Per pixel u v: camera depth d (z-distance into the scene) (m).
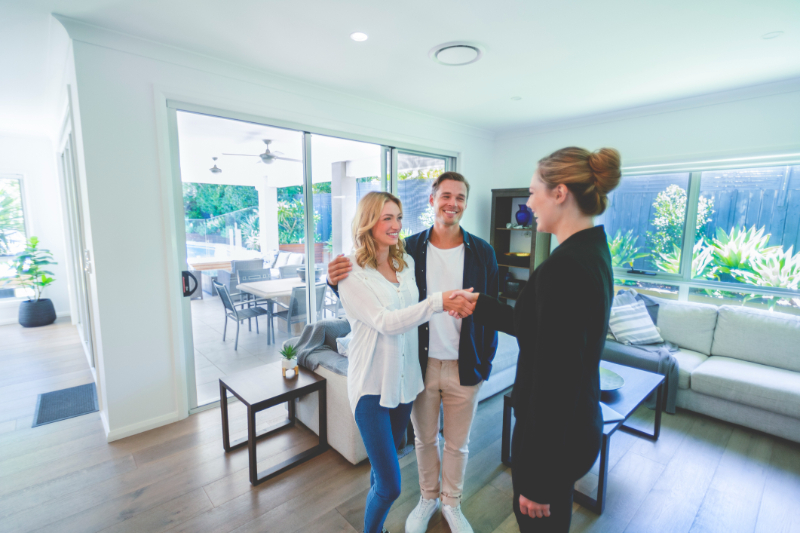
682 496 2.05
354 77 3.00
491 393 3.08
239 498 1.99
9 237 5.17
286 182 3.30
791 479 2.18
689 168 3.58
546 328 0.89
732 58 2.59
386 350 1.44
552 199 1.01
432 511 1.81
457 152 4.61
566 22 2.13
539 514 0.96
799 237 3.16
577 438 0.95
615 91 3.31
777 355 2.90
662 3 1.92
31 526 1.81
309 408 2.59
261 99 2.93
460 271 1.70
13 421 2.73
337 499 1.99
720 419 2.79
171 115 2.61
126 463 2.27
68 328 4.97
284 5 1.98
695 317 3.32
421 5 1.97
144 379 2.59
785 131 3.08
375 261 1.48
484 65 2.75
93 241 2.34
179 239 2.73
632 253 4.07
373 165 3.86
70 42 2.21
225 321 3.39
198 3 1.96
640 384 2.41
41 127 4.68
